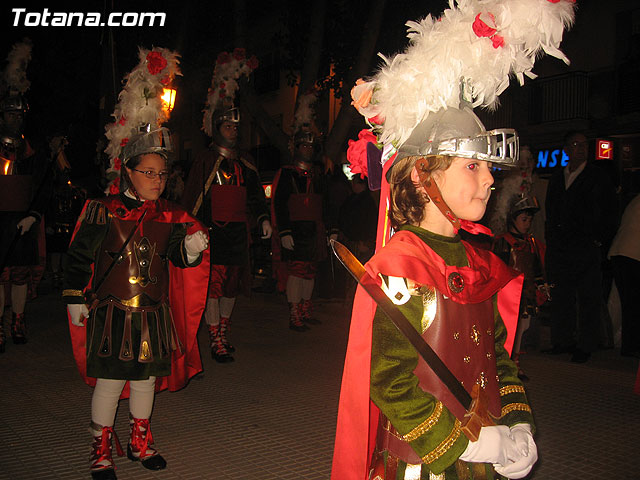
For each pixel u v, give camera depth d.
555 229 6.88
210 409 4.80
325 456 3.89
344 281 10.49
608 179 6.62
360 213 9.69
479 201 1.70
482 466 1.73
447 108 1.70
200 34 14.71
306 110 8.62
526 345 6.49
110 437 3.59
